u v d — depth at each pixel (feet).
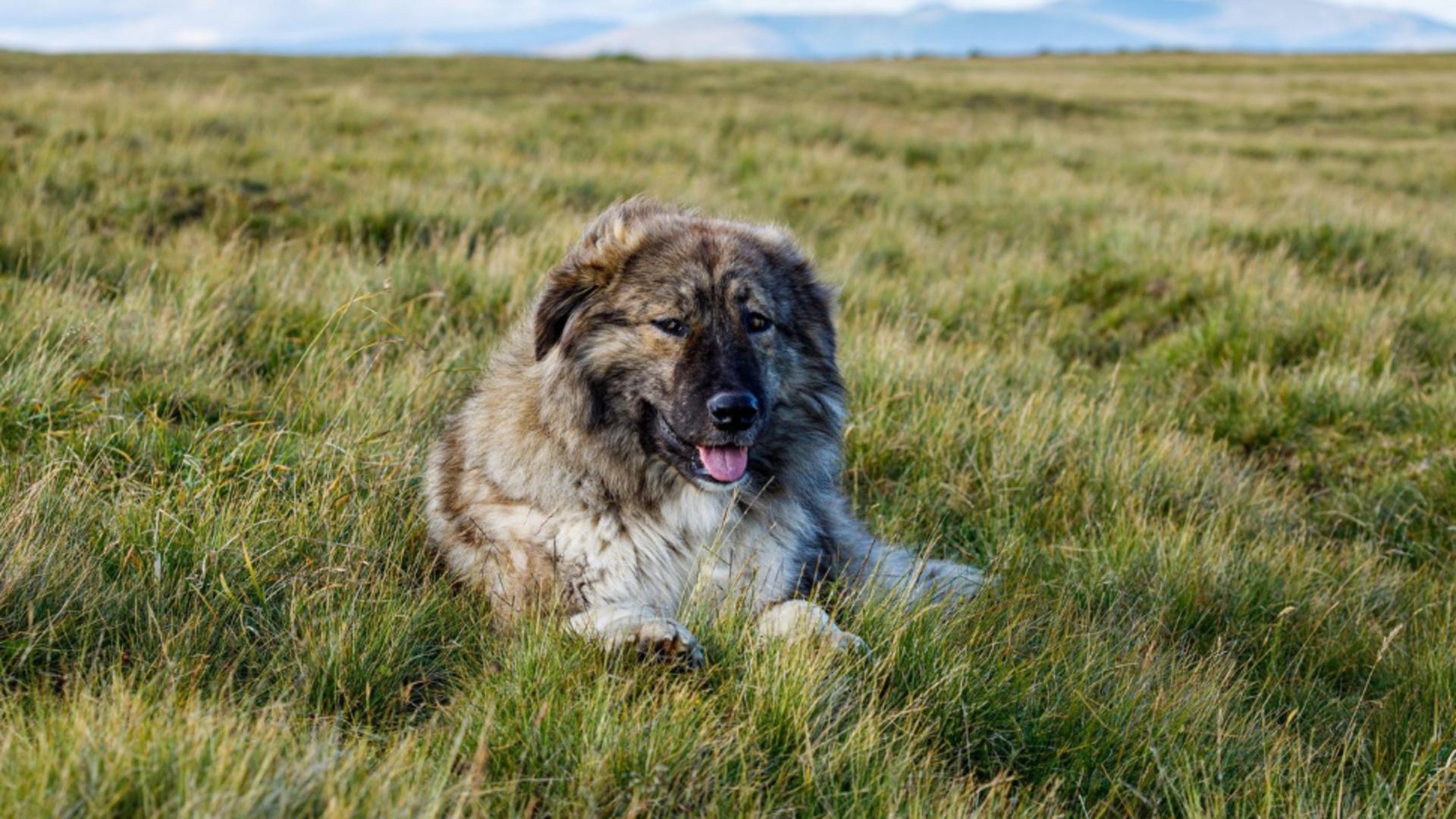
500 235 30.68
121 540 12.17
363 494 14.67
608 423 13.52
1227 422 22.48
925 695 11.00
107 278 23.85
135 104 50.47
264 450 15.14
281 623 11.66
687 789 9.39
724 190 42.98
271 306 21.67
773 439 14.17
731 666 11.30
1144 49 240.12
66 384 16.08
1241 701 13.08
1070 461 18.75
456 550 13.91
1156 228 35.22
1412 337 25.93
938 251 34.30
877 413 19.60
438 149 45.21
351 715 10.64
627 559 13.52
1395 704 13.37
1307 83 140.67
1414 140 82.28
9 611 10.69
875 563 15.24
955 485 18.07
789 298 14.24
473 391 15.55
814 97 98.48
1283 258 32.50
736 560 13.82
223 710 9.74
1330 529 19.08
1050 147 61.57
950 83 122.42
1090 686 12.07
